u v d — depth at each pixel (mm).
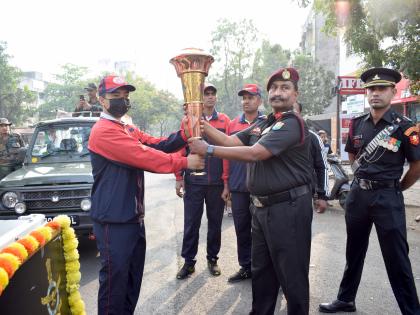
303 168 2674
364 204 3221
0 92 34656
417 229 5930
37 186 4645
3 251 1657
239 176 4012
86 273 4473
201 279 4242
